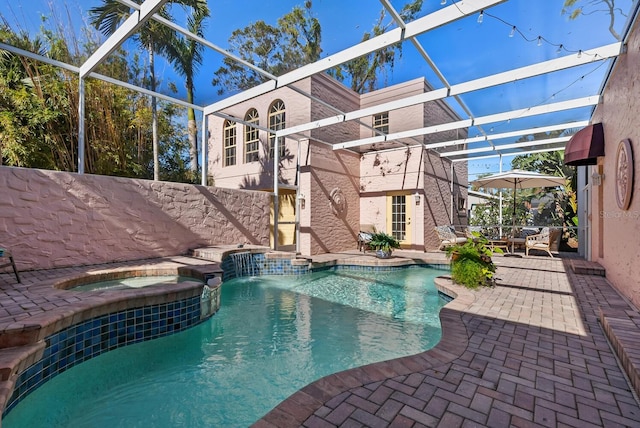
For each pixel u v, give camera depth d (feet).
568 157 21.52
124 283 17.81
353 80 31.50
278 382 10.18
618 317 11.80
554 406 7.06
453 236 35.06
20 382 8.16
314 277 25.76
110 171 26.96
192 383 10.11
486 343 10.47
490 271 18.79
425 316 16.60
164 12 22.67
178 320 13.57
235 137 38.86
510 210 49.24
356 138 37.58
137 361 11.59
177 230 24.88
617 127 16.39
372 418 6.56
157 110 32.94
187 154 38.93
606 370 8.68
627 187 14.12
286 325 15.21
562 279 20.84
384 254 29.94
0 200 16.88
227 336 13.87
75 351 10.20
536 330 11.67
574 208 38.47
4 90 22.25
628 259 14.97
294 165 33.63
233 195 29.04
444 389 7.69
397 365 8.86
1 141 21.48
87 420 8.32
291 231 35.01
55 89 23.58
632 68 13.69
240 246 27.04
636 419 6.62
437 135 33.32
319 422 6.41
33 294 12.14
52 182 18.72
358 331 14.47
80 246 19.80
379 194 38.96
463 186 47.16
